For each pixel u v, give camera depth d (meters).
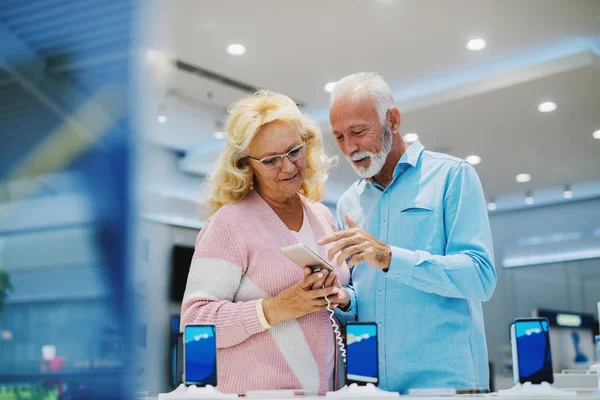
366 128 1.67
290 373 1.44
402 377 1.59
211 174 1.63
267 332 1.44
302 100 6.28
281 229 1.55
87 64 0.37
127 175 0.36
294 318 1.47
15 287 0.36
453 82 6.06
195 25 4.83
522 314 10.39
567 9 4.79
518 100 6.07
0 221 0.36
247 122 1.49
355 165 1.73
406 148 1.77
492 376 6.16
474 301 1.64
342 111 1.69
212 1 4.49
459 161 1.66
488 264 1.53
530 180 8.95
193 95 6.12
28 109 0.37
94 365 0.34
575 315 3.12
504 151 7.59
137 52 0.38
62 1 0.38
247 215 1.54
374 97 1.68
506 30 5.08
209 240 1.50
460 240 1.56
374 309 1.66
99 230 0.35
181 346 1.41
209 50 5.24
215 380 1.16
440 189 1.65
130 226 0.35
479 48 5.35
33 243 0.36
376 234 1.73
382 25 4.91
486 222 1.59
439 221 1.63
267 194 1.60
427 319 1.59
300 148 1.54
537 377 1.20
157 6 0.39
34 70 0.37
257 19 4.77
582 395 1.10
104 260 0.35
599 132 6.96
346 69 5.66
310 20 4.80
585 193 9.80
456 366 1.56
